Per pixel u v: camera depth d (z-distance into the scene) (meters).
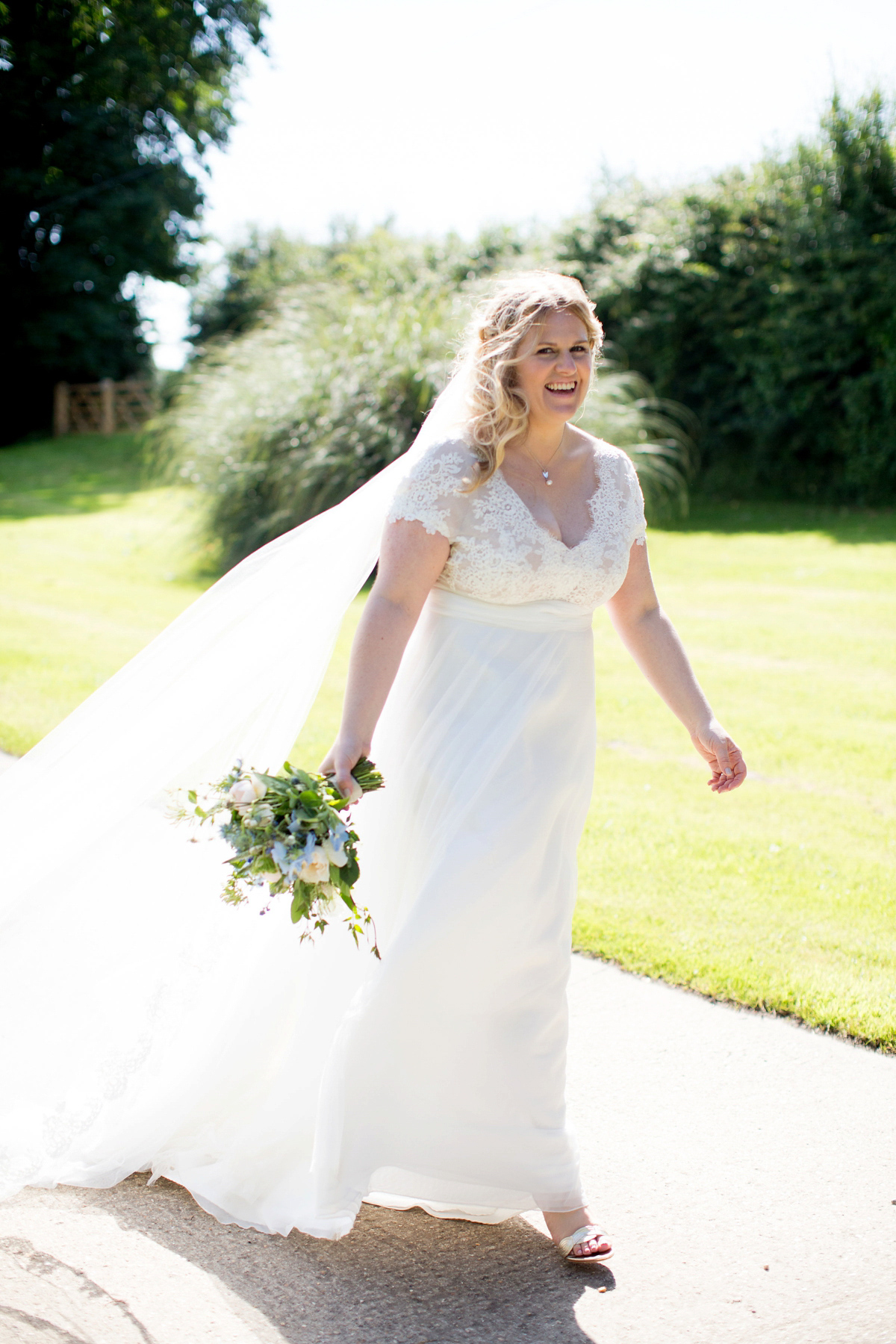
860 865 4.63
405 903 2.40
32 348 30.88
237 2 28.91
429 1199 2.40
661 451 15.77
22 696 7.05
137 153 30.61
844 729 6.70
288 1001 2.54
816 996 3.46
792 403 17.16
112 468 23.66
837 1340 2.09
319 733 6.52
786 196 17.02
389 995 2.25
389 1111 2.27
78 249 30.39
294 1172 2.45
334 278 21.16
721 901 4.25
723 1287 2.26
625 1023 3.37
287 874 2.14
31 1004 2.57
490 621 2.38
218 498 13.05
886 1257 2.35
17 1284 2.17
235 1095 2.55
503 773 2.34
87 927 2.62
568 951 2.43
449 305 13.68
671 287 17.78
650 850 4.79
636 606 2.67
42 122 28.92
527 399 2.32
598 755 6.30
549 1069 2.35
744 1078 3.07
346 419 12.54
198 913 2.61
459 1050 2.29
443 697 2.39
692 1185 2.60
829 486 17.84
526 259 19.94
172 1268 2.25
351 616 10.11
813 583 11.54
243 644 2.68
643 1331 2.12
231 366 14.50
